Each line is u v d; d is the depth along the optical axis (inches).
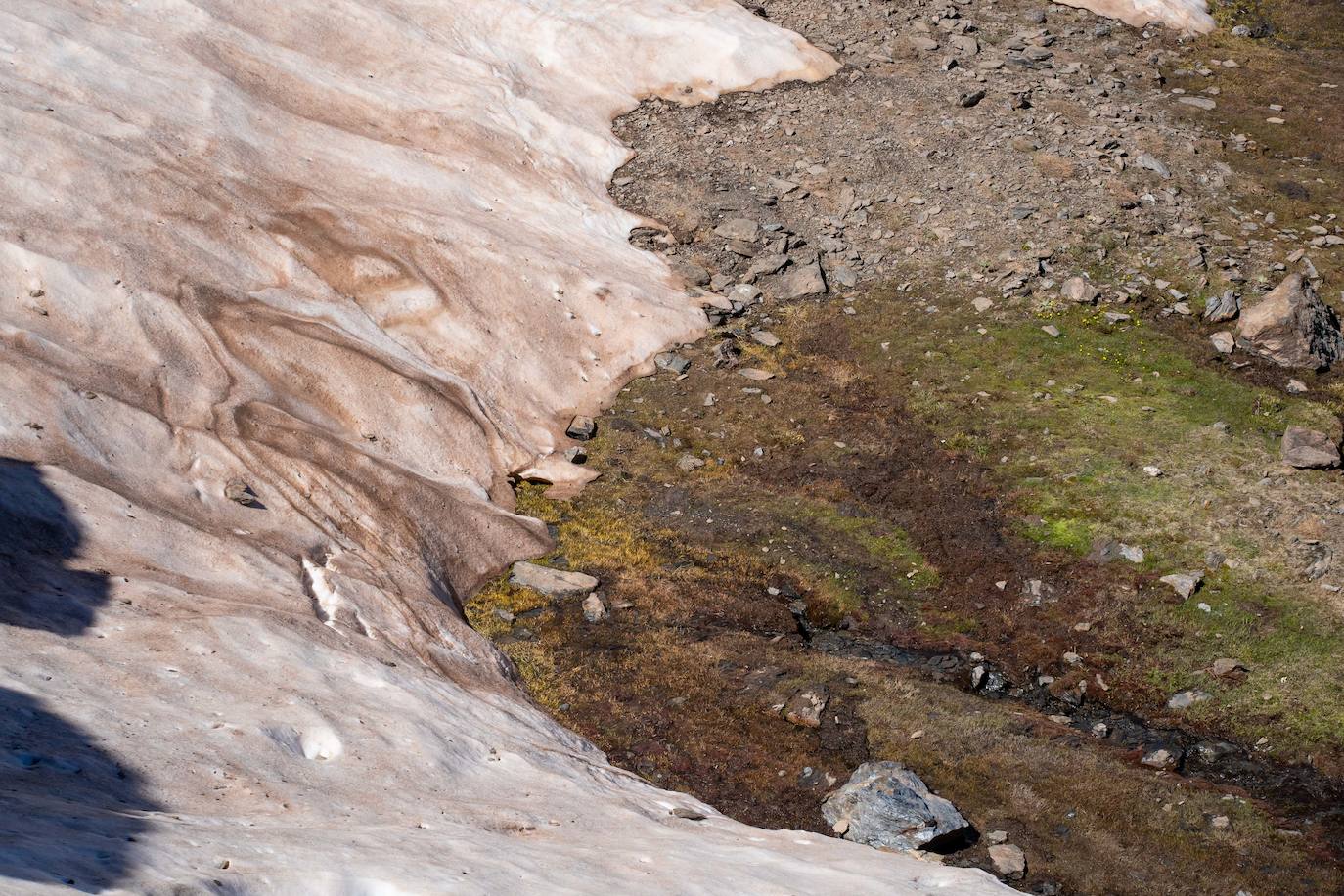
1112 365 1412.4
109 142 1305.4
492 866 524.7
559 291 1492.4
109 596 775.7
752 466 1320.1
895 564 1176.8
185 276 1214.3
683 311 1542.8
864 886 613.3
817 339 1517.0
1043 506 1210.0
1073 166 1752.0
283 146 1497.3
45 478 866.1
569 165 1747.0
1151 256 1588.3
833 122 1881.2
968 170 1758.1
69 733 568.7
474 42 1878.7
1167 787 876.6
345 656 823.1
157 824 463.8
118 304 1126.4
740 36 2021.4
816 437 1354.6
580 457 1328.7
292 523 1011.9
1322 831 846.5
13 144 1222.9
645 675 1011.9
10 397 926.4
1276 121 1916.8
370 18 1795.0
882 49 2070.6
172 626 761.0
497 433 1316.4
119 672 673.0
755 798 869.2
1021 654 1059.3
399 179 1550.2
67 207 1197.1
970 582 1141.1
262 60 1610.5
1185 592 1079.0
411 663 885.8
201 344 1151.0
